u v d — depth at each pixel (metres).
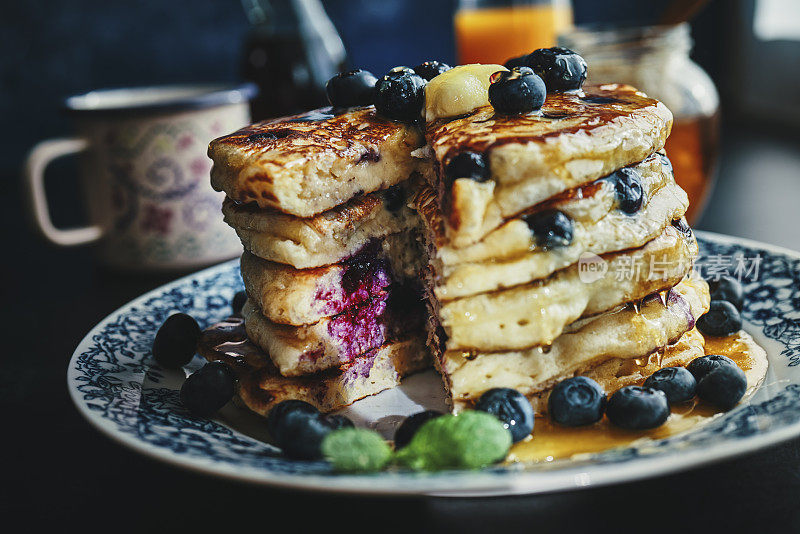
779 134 0.78
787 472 0.34
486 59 0.60
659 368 0.39
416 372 0.43
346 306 0.40
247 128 0.42
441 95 0.39
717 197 0.62
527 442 0.36
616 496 0.33
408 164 0.41
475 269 0.36
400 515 0.33
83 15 0.80
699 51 0.88
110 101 0.56
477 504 0.33
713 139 0.52
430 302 0.41
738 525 0.32
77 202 0.72
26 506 0.35
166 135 0.51
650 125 0.38
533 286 0.36
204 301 0.46
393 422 0.39
